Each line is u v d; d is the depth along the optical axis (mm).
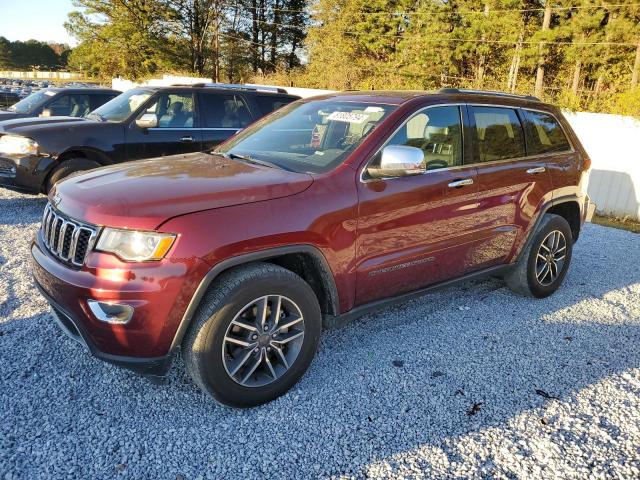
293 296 3047
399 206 3504
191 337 2793
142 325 2643
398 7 35844
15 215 7070
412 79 32344
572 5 25031
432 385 3354
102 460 2574
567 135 5105
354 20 38375
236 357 2947
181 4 47906
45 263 2949
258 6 52000
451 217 3877
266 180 3111
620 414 3143
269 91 8805
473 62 31562
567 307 4793
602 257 6613
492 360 3717
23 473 2459
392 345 3873
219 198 2852
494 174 4172
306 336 3154
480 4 29625
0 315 4031
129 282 2611
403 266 3654
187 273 2656
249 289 2852
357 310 3514
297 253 3133
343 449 2729
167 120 7805
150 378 2902
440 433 2885
